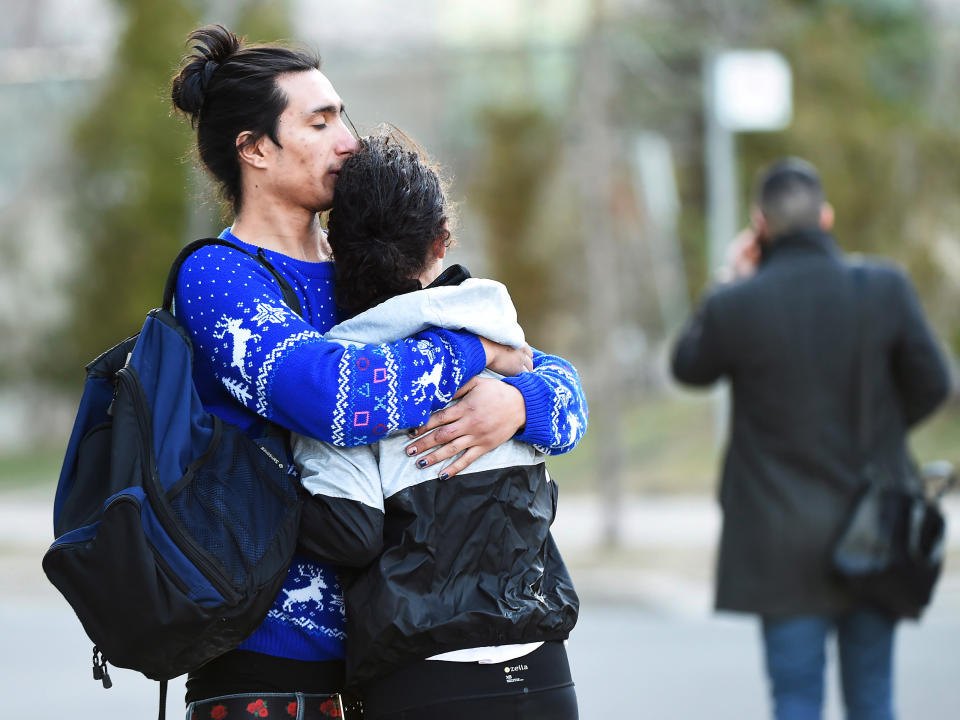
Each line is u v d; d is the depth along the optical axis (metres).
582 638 21.86
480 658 6.16
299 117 6.70
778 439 10.72
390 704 6.21
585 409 6.82
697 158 49.94
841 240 46.78
